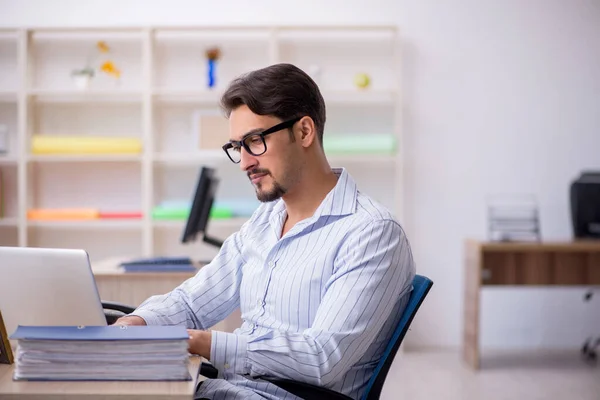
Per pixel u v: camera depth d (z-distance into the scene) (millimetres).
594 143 5398
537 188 5387
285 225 1879
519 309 5449
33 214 5184
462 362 4887
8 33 5363
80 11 5359
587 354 5199
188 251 5496
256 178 1742
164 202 5238
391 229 1715
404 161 5375
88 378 1348
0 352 1525
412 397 3977
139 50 5387
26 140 5176
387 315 1671
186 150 5410
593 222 4961
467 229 5391
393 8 5367
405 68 5359
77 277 1670
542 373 4586
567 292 5445
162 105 5398
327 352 1572
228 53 5391
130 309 2355
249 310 1866
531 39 5367
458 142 5371
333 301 1629
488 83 5371
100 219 5168
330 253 1720
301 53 5391
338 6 5371
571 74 5387
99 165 5449
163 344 1358
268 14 5375
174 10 5375
